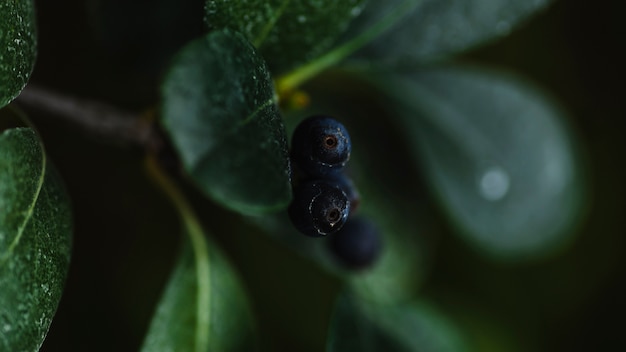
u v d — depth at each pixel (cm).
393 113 42
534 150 42
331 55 36
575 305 47
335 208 32
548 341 46
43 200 32
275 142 32
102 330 43
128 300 43
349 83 42
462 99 42
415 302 42
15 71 32
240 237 44
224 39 33
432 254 42
